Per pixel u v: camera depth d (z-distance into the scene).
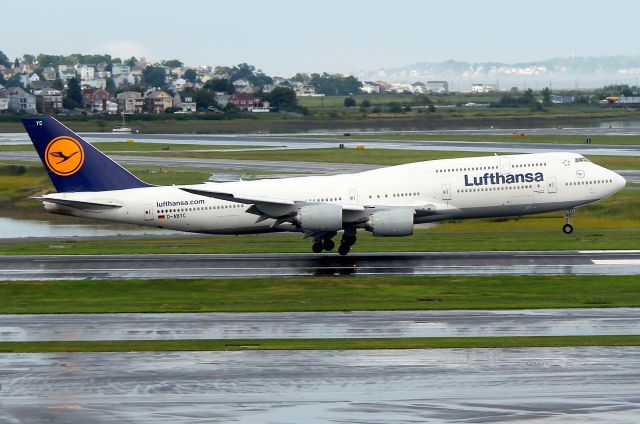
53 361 141.12
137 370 136.00
